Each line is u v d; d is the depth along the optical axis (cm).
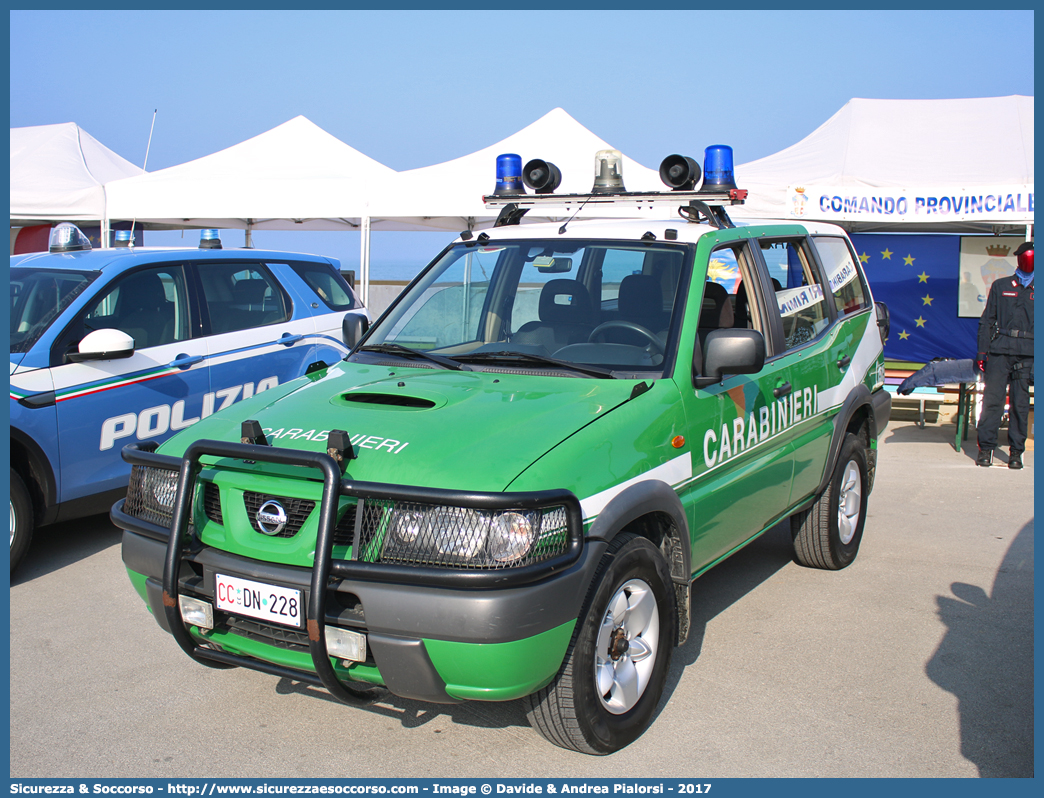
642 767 301
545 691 285
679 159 413
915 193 945
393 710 341
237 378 602
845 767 302
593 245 392
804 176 1055
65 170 1438
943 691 360
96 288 536
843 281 537
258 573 273
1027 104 1159
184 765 302
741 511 387
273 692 356
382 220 1434
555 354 364
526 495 254
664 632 325
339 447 273
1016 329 784
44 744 315
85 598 460
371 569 255
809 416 453
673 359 346
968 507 668
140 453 314
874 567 523
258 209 1078
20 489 476
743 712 341
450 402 317
